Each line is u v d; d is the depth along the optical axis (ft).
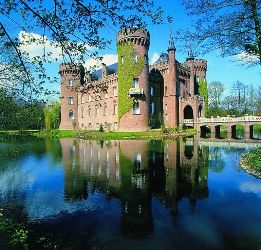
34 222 34.73
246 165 66.85
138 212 37.63
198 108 204.54
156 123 204.03
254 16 38.58
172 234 30.73
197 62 233.76
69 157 88.94
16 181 56.39
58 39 23.16
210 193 45.70
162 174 60.59
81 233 31.35
